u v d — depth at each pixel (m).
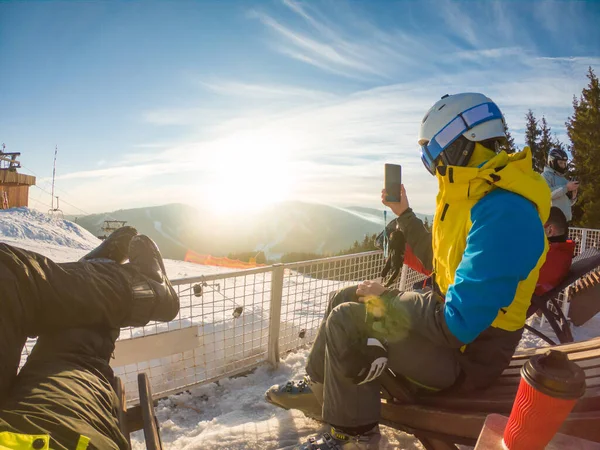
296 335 3.82
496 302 1.51
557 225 3.83
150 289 2.02
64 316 1.64
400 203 2.50
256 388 3.12
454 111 1.81
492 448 1.19
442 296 1.90
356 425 1.74
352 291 2.14
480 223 1.60
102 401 1.44
